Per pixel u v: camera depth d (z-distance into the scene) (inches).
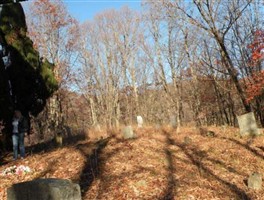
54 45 1647.4
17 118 561.3
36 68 861.8
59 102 1525.6
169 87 1904.5
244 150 594.6
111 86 2134.6
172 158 518.6
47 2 1622.8
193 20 1021.8
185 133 748.6
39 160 492.7
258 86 972.6
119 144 570.9
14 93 840.3
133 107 2192.4
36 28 1631.4
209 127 864.3
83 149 536.1
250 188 416.5
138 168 441.7
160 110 2137.1
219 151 582.9
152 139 635.5
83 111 2453.2
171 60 1734.7
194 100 1761.8
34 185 228.7
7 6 837.8
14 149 557.6
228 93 1544.0
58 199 224.5
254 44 988.6
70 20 1706.4
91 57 2181.3
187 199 355.6
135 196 356.2
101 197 354.0
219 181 429.4
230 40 1263.5
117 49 2188.7
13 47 824.3
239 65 1216.2
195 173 454.0
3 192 378.0
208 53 1507.1
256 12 1259.8
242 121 714.2
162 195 360.8
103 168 440.5
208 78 1569.9
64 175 422.0
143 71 2247.8
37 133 1533.0
